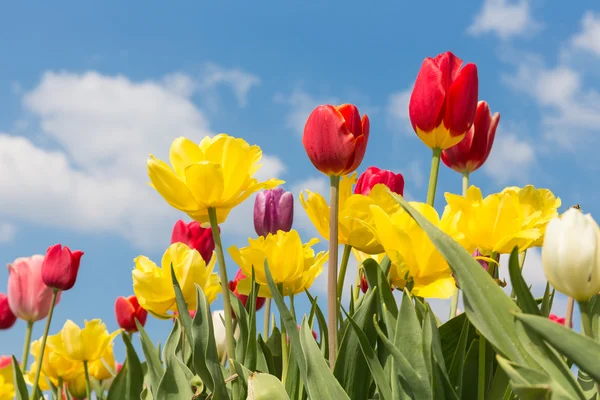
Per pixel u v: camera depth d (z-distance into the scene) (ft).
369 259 2.55
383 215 2.41
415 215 2.05
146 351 2.80
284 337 2.78
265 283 2.82
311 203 2.72
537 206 2.62
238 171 2.58
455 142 2.69
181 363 2.66
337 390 2.28
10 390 3.72
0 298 4.37
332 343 2.48
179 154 2.63
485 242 2.42
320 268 2.92
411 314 2.31
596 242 1.95
